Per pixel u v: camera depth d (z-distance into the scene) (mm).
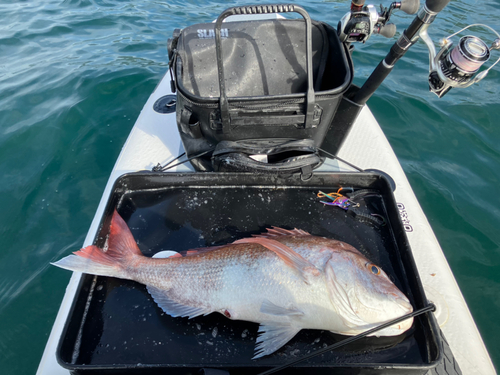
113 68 4441
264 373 1179
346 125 2029
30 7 6137
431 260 1904
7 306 2260
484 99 3914
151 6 6387
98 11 6098
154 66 4535
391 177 2396
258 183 2084
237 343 1408
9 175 3041
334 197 2023
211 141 1969
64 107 3750
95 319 1486
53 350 1586
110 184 2357
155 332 1443
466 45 1482
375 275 1430
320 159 2035
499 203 2857
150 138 2705
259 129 1823
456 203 2863
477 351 1568
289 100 1693
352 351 1376
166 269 1546
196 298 1491
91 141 3406
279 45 2090
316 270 1396
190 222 1916
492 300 2232
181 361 1354
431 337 1344
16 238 2625
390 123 3668
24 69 4410
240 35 2062
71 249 2559
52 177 3057
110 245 1624
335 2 6453
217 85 2049
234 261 1479
